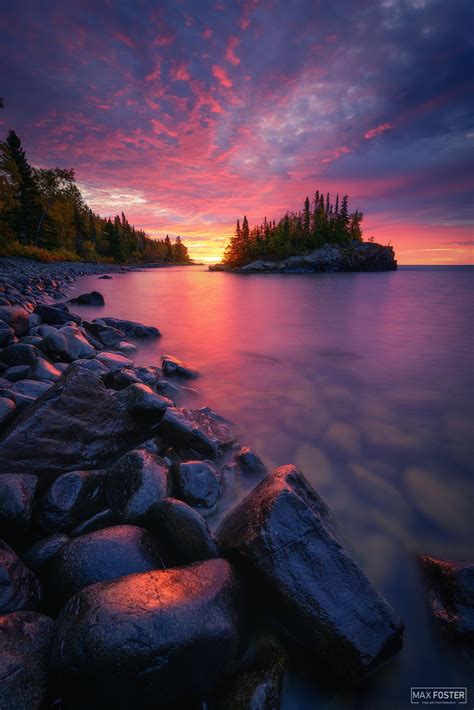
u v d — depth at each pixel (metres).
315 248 97.12
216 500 3.83
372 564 3.37
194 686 2.10
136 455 3.66
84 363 6.38
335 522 3.70
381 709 2.33
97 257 84.44
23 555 2.84
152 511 3.18
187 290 35.56
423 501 4.25
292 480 3.29
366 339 13.34
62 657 1.91
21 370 6.16
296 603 2.44
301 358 10.56
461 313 20.22
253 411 6.74
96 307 19.69
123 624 1.96
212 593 2.34
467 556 3.45
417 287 41.03
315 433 5.92
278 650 2.44
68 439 4.07
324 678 2.42
